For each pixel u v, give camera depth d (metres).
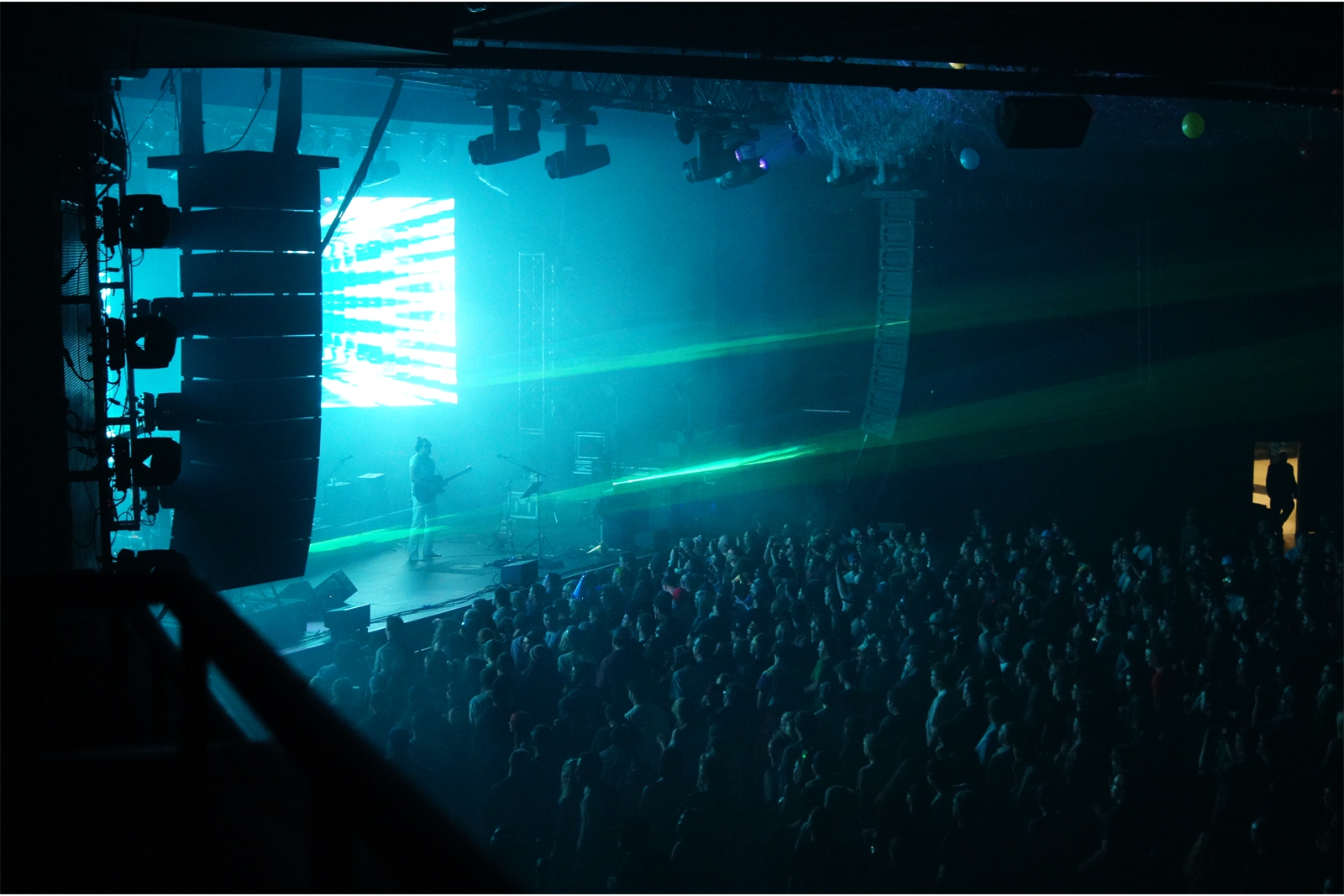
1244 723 6.89
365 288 19.58
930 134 14.84
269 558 9.06
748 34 6.62
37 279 6.77
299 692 1.69
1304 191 15.86
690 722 6.88
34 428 6.81
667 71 6.75
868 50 6.94
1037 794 5.46
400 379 20.09
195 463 8.72
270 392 8.77
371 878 1.80
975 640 8.82
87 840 3.11
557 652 8.82
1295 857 5.25
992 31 6.51
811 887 5.23
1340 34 6.25
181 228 8.66
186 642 3.03
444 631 9.10
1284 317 16.27
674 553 12.10
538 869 5.82
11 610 2.38
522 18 6.22
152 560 7.81
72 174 7.41
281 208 8.81
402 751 6.48
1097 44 6.66
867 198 17.89
